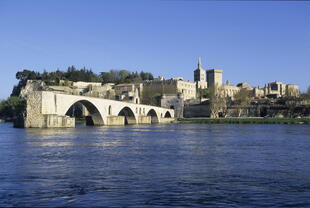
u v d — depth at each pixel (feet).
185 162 116.37
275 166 109.19
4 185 79.10
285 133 293.84
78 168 102.22
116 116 451.53
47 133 250.37
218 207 63.87
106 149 154.30
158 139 219.00
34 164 108.99
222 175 93.25
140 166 106.93
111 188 77.10
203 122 625.41
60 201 66.54
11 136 217.97
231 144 186.09
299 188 78.64
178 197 70.13
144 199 68.39
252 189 77.46
